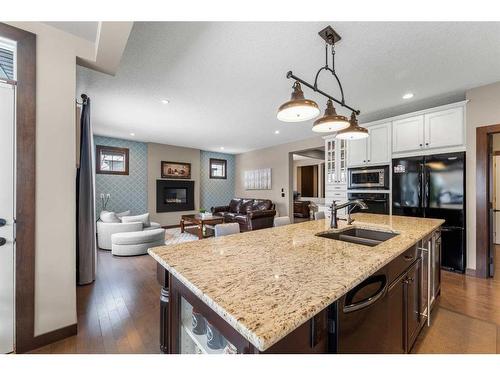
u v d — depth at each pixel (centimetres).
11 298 160
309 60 231
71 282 180
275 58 228
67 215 179
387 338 118
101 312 218
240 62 235
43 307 169
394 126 363
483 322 198
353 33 188
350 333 89
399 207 352
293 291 80
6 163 158
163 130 519
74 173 182
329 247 141
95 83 284
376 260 112
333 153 471
